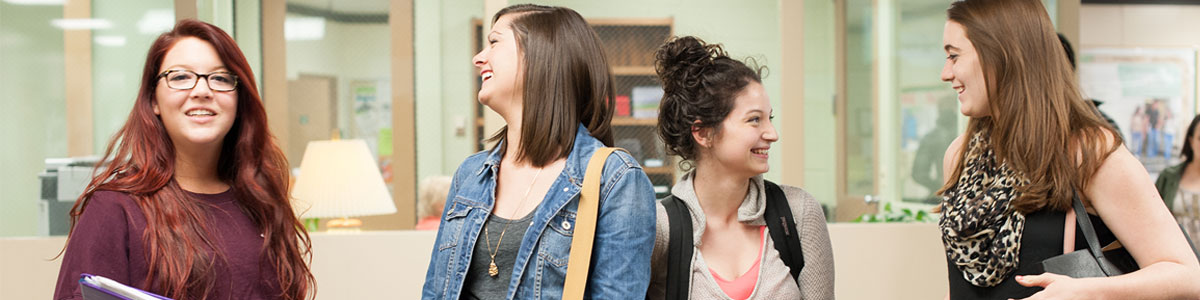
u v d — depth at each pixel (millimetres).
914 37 3793
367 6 3574
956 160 1717
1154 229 1306
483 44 3600
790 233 1545
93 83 3473
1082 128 1373
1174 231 1312
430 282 1498
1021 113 1395
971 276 1471
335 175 3340
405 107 3586
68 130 3455
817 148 3756
